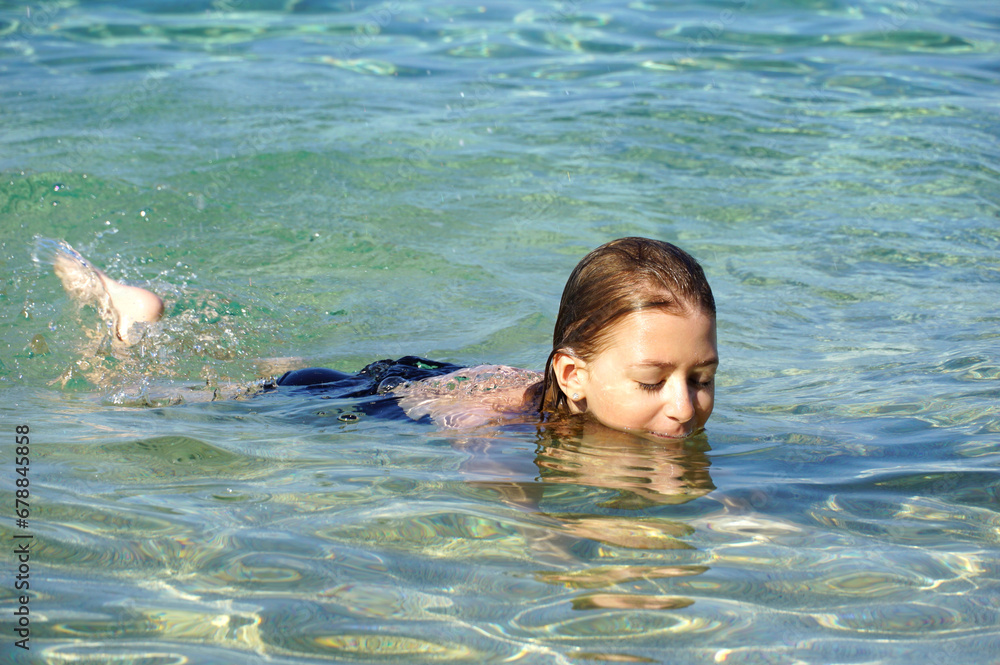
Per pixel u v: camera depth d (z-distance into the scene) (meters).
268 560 2.60
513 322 5.87
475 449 3.61
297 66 12.19
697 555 2.67
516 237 7.37
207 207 7.68
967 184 8.29
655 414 3.64
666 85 11.55
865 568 2.59
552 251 7.11
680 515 2.96
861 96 11.05
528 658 2.13
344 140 9.34
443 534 2.79
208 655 2.12
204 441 3.67
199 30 13.80
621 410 3.67
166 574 2.52
